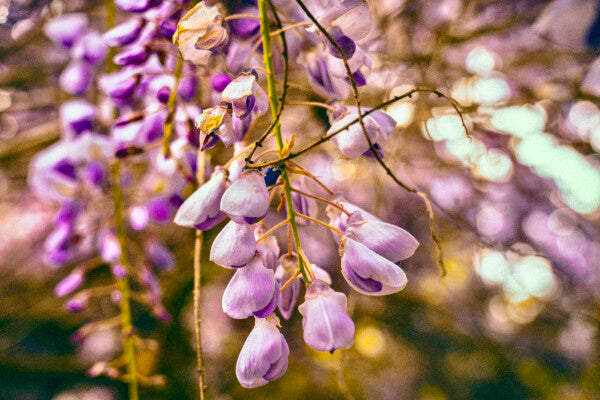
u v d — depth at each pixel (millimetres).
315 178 226
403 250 213
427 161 720
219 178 209
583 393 836
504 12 647
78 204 376
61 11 496
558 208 866
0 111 633
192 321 787
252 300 202
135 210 354
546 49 598
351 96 535
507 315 960
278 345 204
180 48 217
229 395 853
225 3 259
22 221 792
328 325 194
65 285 371
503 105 521
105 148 362
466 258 940
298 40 259
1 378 698
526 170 808
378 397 1018
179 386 643
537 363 925
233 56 263
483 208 819
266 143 440
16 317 722
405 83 563
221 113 203
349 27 221
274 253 217
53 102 622
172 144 296
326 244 773
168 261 396
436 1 657
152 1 264
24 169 685
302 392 824
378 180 499
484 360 1071
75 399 905
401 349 1054
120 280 366
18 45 576
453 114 515
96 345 960
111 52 358
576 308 585
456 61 698
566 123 653
